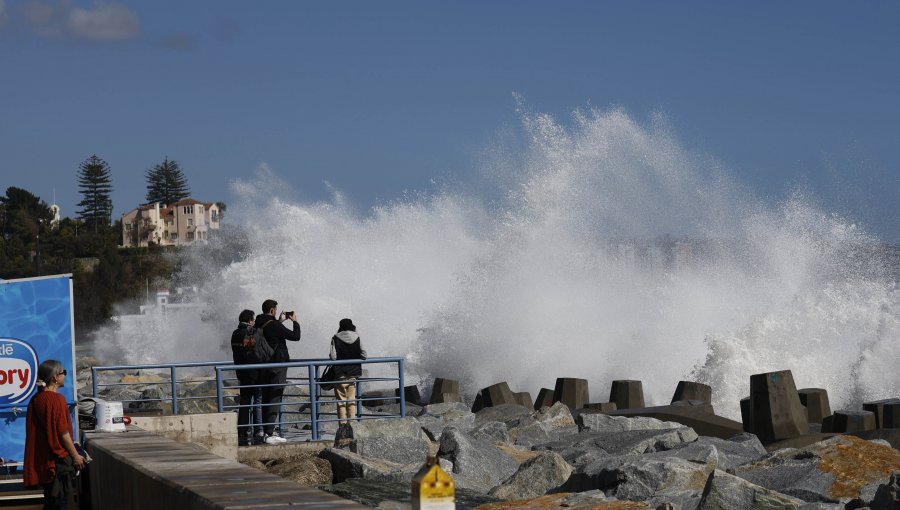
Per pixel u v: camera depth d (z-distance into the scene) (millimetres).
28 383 19797
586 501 14852
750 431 25656
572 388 37750
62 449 16062
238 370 26531
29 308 19812
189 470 12156
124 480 13766
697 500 16812
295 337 26422
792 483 17844
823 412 31594
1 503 19156
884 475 17844
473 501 18547
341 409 26734
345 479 21188
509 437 28359
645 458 21094
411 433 25156
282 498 9820
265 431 26266
